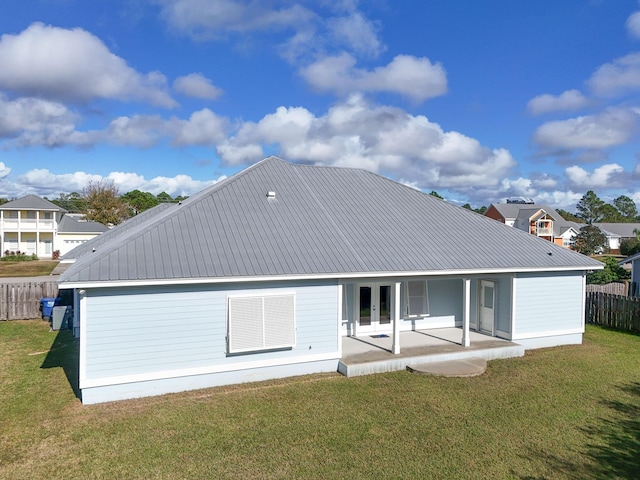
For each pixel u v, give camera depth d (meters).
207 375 11.48
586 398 10.88
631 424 9.41
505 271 14.68
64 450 8.20
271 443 8.48
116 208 63.72
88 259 12.07
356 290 15.90
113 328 10.54
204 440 8.59
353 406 10.30
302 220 14.80
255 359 11.96
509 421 9.53
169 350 11.07
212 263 11.59
